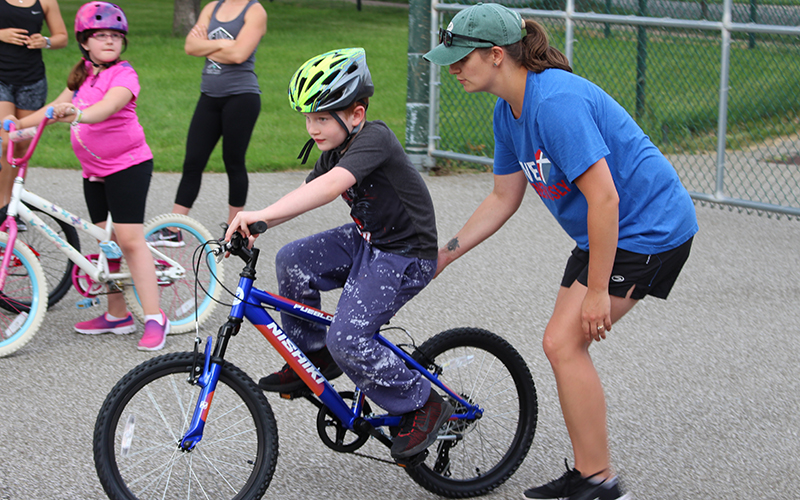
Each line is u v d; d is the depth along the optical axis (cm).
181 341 453
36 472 323
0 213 448
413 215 287
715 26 700
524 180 322
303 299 302
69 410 373
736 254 627
